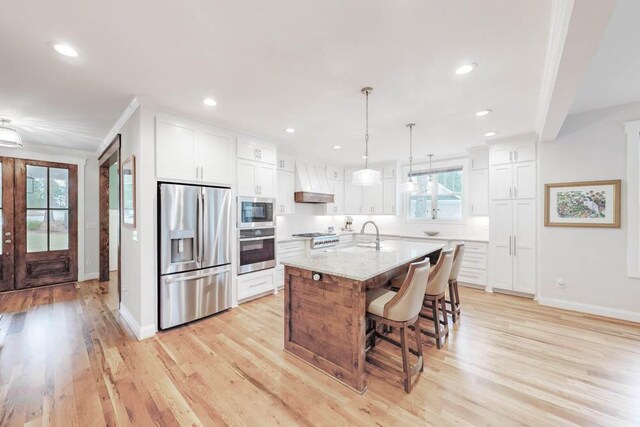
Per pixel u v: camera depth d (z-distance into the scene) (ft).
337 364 7.25
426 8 5.12
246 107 9.91
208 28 5.70
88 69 7.30
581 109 11.27
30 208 15.26
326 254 9.97
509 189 14.01
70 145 15.43
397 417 5.87
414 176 19.89
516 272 13.83
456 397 6.48
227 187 12.25
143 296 9.50
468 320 10.94
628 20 5.83
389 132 13.05
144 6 5.05
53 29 5.68
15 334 9.81
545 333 9.74
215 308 11.50
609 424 5.63
